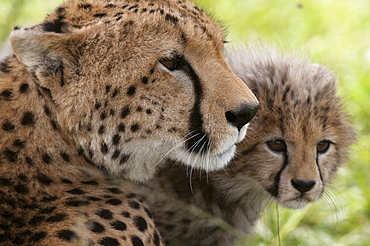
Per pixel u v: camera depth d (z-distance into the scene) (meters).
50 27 8.45
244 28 17.03
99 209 8.30
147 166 9.08
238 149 10.50
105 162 8.73
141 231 8.48
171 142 8.78
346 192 12.59
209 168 8.96
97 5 8.76
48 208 8.07
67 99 8.34
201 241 11.00
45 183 8.31
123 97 8.49
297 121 10.22
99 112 8.47
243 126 8.98
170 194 10.72
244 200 11.11
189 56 8.68
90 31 8.34
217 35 8.97
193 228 10.85
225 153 8.99
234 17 17.34
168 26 8.58
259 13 17.59
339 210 12.42
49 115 8.38
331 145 10.73
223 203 11.05
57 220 7.89
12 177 8.12
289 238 11.80
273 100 10.41
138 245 8.26
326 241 11.87
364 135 13.63
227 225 10.89
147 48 8.52
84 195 8.45
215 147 8.72
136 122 8.61
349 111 11.91
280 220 11.94
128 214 8.51
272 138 10.34
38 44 8.13
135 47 8.49
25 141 8.26
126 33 8.48
